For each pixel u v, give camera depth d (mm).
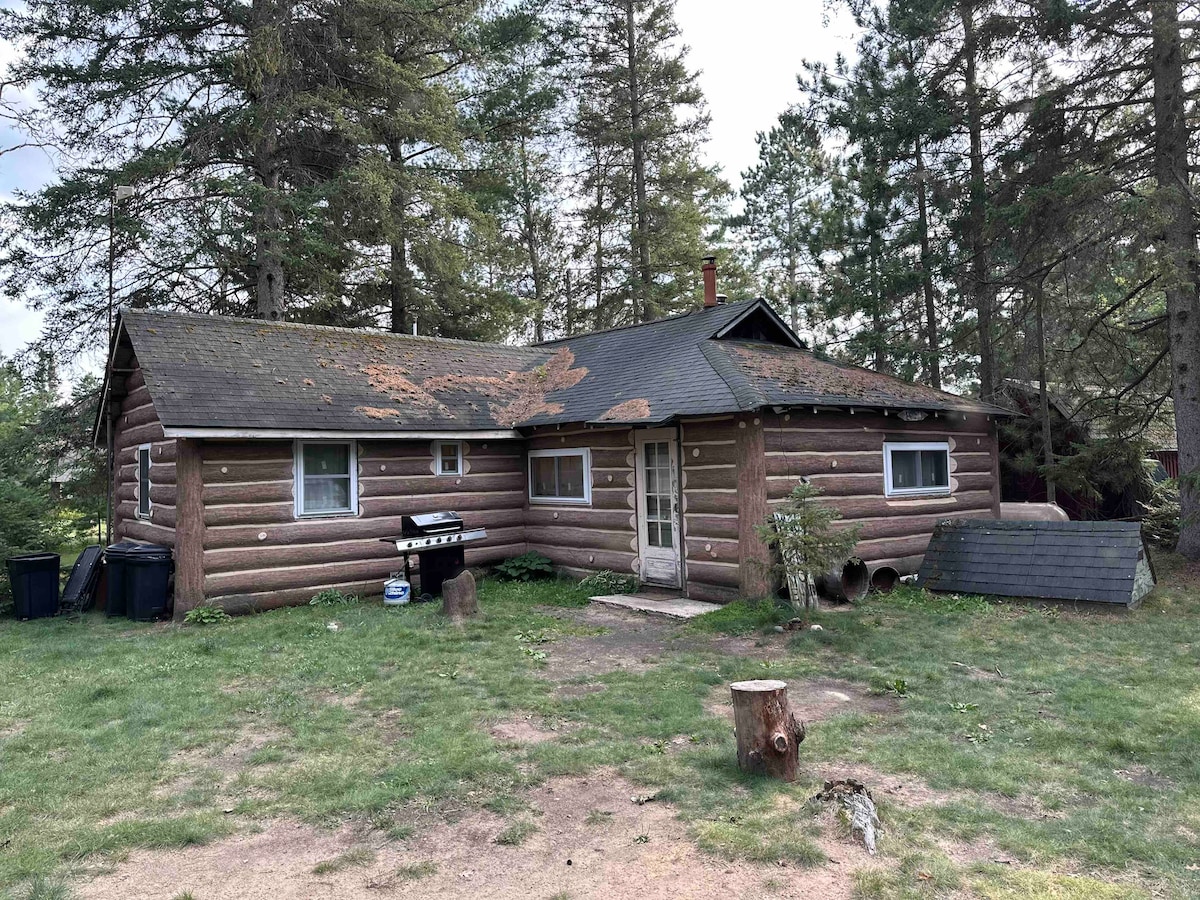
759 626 8805
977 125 14680
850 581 10312
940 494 12414
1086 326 13695
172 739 5559
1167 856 3676
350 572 11469
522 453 13812
